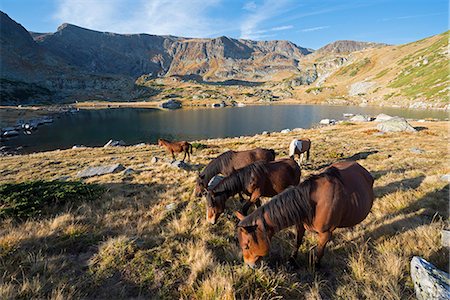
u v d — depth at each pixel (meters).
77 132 59.06
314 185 4.28
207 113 104.31
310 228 4.39
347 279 4.13
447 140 23.11
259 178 6.18
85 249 5.26
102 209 7.45
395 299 3.49
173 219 6.65
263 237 3.98
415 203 6.98
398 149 19.17
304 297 3.88
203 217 6.73
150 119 84.56
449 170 10.12
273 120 78.25
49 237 5.60
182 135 55.81
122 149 28.73
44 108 110.00
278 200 4.23
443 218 5.94
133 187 10.24
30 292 3.82
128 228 6.11
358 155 17.70
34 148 42.41
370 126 38.38
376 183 9.59
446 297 3.10
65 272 4.44
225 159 8.43
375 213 6.55
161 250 5.07
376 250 4.90
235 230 5.96
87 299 3.86
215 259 4.77
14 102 145.62
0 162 21.09
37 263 4.48
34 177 14.64
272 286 3.99
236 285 3.96
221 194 6.02
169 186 9.97
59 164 18.84
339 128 39.31
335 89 198.75
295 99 191.25
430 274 3.50
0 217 6.43
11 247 4.95
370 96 148.50
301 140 15.89
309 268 4.46
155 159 17.16
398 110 90.69
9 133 53.72
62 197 7.78
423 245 4.73
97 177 12.42
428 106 92.19
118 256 4.81
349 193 4.45
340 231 5.75
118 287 4.10
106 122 77.00
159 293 3.91
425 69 131.88
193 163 16.88
